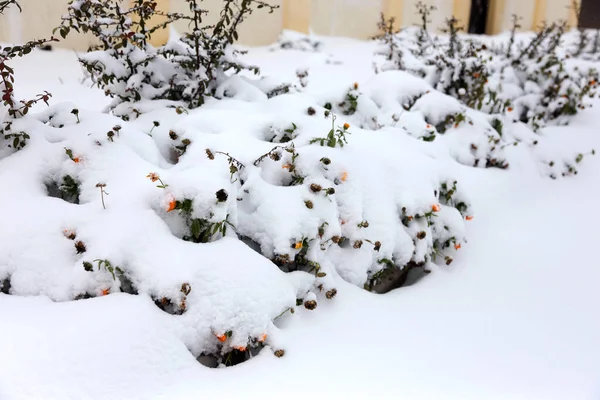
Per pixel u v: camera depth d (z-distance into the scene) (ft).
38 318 6.45
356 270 8.81
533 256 10.70
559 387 7.01
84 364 5.99
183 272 7.02
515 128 16.40
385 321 8.04
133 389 6.05
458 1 38.47
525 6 41.96
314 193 8.64
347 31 32.91
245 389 6.40
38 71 17.10
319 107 11.42
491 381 7.00
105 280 7.13
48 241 7.40
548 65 20.52
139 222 7.54
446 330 8.07
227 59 12.16
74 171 8.52
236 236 8.20
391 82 14.71
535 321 8.55
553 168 15.24
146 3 11.10
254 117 10.52
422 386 6.77
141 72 11.42
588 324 8.59
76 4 10.12
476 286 9.55
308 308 7.78
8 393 5.56
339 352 7.23
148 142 9.62
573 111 19.61
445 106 14.19
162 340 6.54
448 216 10.58
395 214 9.48
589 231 12.02
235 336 6.88
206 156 8.96
